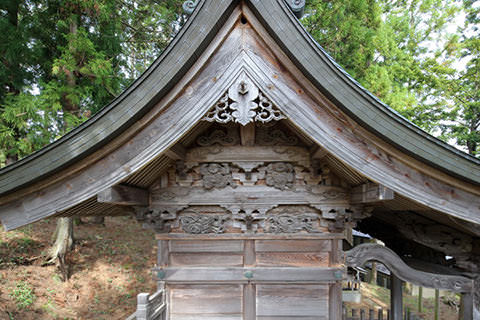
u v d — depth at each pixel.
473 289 3.36
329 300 3.32
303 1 2.44
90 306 6.67
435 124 14.02
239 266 3.33
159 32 8.46
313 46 2.24
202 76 2.42
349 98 2.25
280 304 3.32
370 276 12.20
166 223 3.29
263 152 3.25
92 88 6.30
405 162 2.38
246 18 2.41
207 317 3.31
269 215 3.32
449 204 2.38
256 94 2.41
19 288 6.19
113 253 8.92
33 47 6.26
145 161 2.41
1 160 6.83
